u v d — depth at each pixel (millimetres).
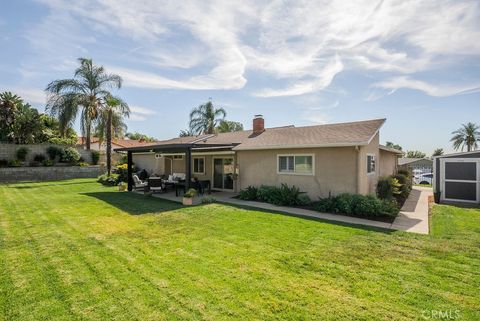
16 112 27531
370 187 13023
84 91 24531
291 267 5184
